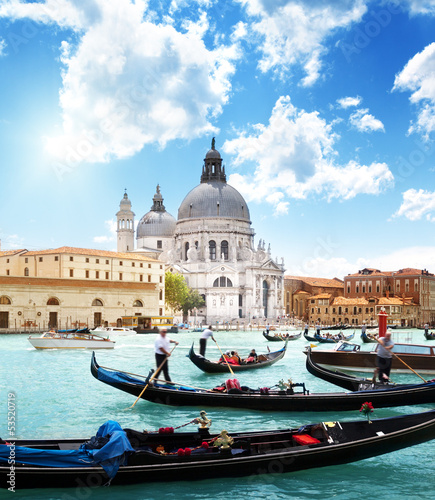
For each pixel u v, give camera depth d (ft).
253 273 563.07
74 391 105.29
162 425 77.20
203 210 606.55
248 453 56.49
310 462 56.65
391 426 59.72
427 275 641.81
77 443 55.36
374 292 629.10
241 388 86.74
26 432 73.36
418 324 609.42
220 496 53.26
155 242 638.12
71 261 378.32
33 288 344.90
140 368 147.54
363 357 129.80
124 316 372.99
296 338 298.97
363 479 58.18
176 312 524.93
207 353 201.57
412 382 117.50
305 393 85.61
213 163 643.86
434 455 66.08
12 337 292.61
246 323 530.27
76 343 209.46
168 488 54.19
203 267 572.92
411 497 53.72
